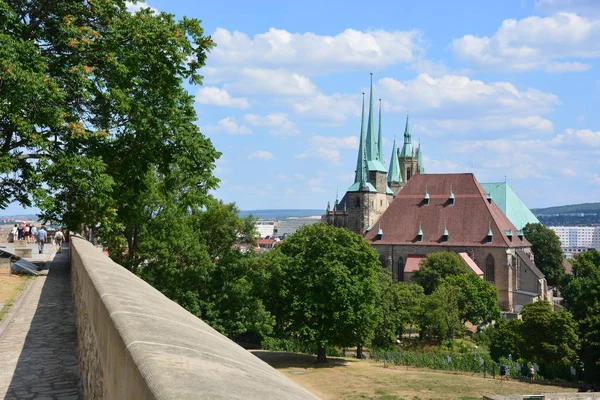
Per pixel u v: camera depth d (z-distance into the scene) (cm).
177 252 6662
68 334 2050
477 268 16062
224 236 7306
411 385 6750
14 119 2956
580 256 16638
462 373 7862
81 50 3531
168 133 3841
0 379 1487
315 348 9738
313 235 8362
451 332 11406
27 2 3459
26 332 2081
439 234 17038
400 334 11738
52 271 4253
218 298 7050
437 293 11575
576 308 9219
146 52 3703
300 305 7969
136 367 498
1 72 2847
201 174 3975
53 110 3144
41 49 3550
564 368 7944
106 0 3644
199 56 3978
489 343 10706
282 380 588
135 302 846
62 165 3294
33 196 3203
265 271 7400
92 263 1531
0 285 3312
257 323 7175
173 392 395
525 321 9100
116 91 3466
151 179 6209
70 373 1546
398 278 17312
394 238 17438
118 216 4066
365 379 7106
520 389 6662
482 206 17088
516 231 17575
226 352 637
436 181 17962
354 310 7988
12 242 8194
